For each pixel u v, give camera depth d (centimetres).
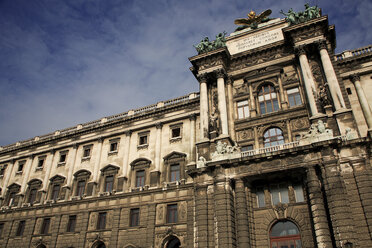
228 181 3275
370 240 2633
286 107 3759
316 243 2892
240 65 4256
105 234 4306
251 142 3738
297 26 3853
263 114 3831
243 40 4459
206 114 3950
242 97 4072
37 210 5091
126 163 4728
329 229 2797
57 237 4653
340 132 3170
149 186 4334
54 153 5625
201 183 3481
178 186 4094
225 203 3178
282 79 3950
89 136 5347
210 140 3766
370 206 2709
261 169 3195
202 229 3234
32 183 5525
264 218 3278
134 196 4350
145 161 4591
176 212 4016
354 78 3703
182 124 4612
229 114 3953
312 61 3800
